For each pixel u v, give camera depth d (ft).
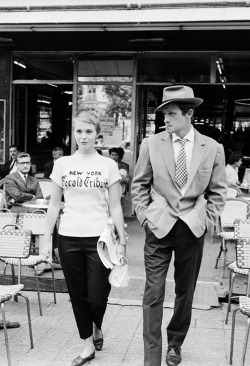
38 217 16.97
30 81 31.53
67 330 14.38
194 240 11.42
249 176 29.68
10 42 28.76
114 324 14.89
